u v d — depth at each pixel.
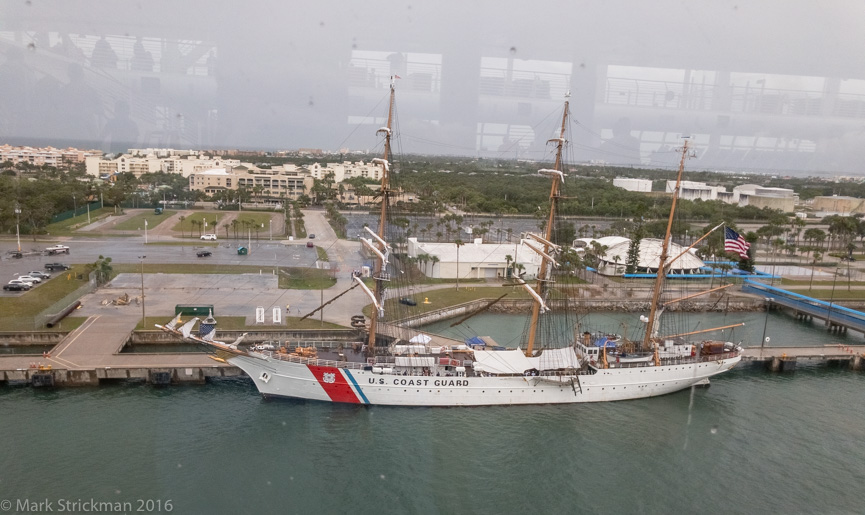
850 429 62.38
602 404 67.38
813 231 165.38
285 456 52.91
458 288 115.44
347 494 47.75
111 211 196.00
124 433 54.78
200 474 49.19
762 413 66.12
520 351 66.88
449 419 61.78
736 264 139.75
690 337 93.25
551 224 70.88
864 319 98.50
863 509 47.97
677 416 64.81
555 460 54.47
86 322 82.00
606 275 130.62
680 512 47.09
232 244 150.75
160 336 79.12
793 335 99.00
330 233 176.88
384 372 62.09
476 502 47.56
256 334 80.25
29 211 144.75
